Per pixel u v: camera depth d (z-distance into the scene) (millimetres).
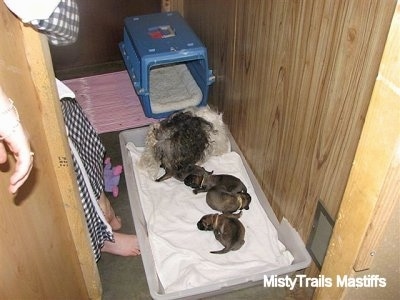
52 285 1041
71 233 1228
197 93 2188
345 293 881
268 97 1553
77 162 1261
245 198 1657
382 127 673
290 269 1448
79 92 2398
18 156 704
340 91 1109
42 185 991
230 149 1989
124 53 2324
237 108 1899
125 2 2469
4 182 765
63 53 2498
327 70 1147
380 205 727
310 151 1328
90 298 1468
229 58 1880
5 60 797
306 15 1194
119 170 1942
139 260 1647
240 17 1663
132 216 1733
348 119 1099
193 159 1819
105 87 2441
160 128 1854
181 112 1928
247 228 1643
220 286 1419
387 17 895
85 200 1312
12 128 680
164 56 1972
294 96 1357
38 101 980
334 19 1075
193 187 1756
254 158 1813
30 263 891
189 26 2273
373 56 959
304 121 1327
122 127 2207
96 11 2436
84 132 1412
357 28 996
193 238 1613
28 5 848
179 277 1495
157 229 1639
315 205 1366
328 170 1246
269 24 1426
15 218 817
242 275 1473
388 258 833
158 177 1854
